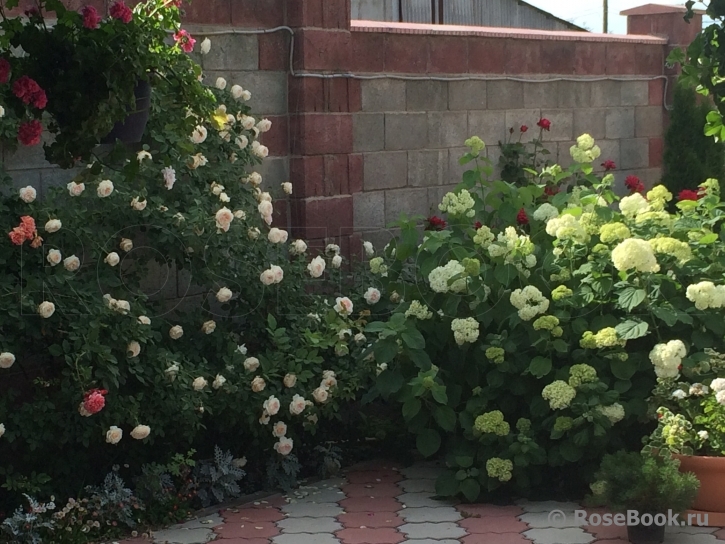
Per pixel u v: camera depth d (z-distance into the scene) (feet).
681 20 26.86
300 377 15.52
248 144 17.24
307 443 16.88
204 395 14.55
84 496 14.08
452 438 15.80
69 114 10.97
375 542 13.23
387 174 20.33
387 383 15.57
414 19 32.89
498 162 22.77
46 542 12.98
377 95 19.98
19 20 10.88
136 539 13.46
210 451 15.84
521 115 23.29
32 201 14.14
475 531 13.58
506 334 15.46
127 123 12.00
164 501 14.20
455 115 21.70
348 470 16.69
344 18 18.88
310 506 14.83
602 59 25.34
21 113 11.00
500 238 15.96
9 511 13.79
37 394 13.78
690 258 15.17
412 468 16.76
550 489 15.06
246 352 15.89
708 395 13.85
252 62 17.89
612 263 15.01
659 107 27.27
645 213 16.31
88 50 10.69
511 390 15.28
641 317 14.80
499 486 14.88
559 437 14.21
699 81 12.64
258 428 15.40
